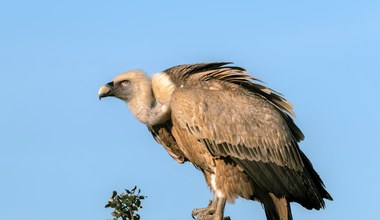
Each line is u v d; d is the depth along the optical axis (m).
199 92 14.52
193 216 15.20
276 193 14.75
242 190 14.80
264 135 14.58
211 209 14.83
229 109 14.48
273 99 15.39
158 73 15.22
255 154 14.53
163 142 15.71
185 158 16.03
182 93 14.49
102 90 15.31
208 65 15.23
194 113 14.31
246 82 15.15
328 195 15.76
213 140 14.36
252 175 14.52
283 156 14.73
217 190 14.84
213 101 14.47
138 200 10.86
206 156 14.77
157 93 14.98
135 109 15.20
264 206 15.33
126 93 15.23
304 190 15.13
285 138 14.80
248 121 14.52
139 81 15.20
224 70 15.05
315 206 15.43
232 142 14.40
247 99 14.82
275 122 14.77
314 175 15.59
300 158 15.08
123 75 15.30
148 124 15.20
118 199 10.84
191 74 15.13
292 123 15.55
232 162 14.70
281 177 14.72
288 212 14.98
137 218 10.87
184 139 14.88
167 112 14.86
